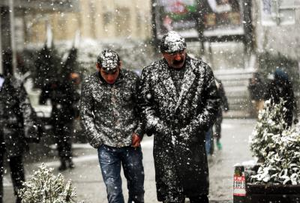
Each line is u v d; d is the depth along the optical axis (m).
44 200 16.09
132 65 60.69
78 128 36.25
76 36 59.88
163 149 16.69
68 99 32.28
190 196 16.77
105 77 17.22
